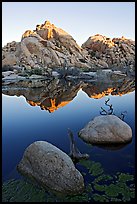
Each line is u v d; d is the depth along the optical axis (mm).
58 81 52469
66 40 97875
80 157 11797
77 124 18641
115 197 8602
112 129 13766
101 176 10109
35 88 40906
